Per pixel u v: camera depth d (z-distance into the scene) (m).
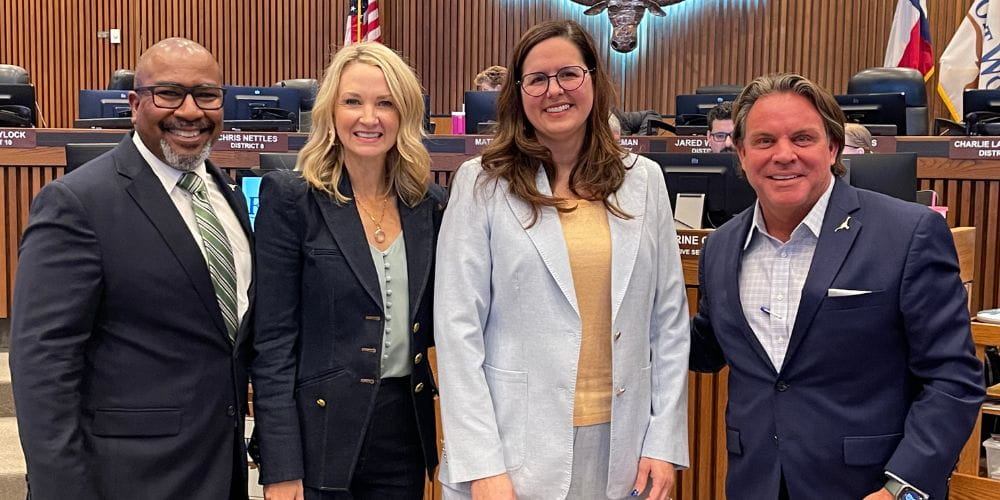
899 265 1.63
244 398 1.88
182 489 1.76
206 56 1.84
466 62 8.42
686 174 3.06
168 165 1.83
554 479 1.75
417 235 1.92
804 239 1.74
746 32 7.95
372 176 1.93
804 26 7.84
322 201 1.87
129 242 1.72
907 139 4.23
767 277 1.77
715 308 1.84
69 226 1.66
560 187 1.85
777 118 1.66
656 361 1.88
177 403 1.76
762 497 1.73
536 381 1.76
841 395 1.67
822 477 1.67
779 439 1.70
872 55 7.72
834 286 1.66
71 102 8.48
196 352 1.78
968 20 6.75
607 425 1.80
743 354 1.77
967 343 1.61
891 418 1.67
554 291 1.76
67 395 1.64
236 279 1.87
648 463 1.80
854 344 1.65
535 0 8.25
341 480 1.83
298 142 4.57
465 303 1.76
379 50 1.91
